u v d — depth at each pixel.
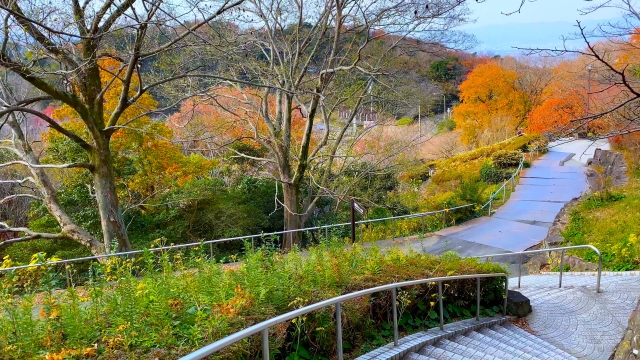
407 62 17.11
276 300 4.27
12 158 16.77
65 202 15.43
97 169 11.20
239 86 15.53
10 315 3.87
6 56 8.78
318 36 15.59
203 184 17.95
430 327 5.71
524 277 10.81
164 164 16.86
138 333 3.61
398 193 21.94
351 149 18.00
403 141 19.97
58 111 14.81
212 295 4.24
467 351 5.06
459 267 6.52
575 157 28.81
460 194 17.94
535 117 29.47
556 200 18.80
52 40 9.02
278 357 4.06
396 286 4.81
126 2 9.50
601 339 6.54
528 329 6.88
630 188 16.19
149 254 5.04
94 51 9.55
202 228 17.45
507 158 26.69
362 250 7.03
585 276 10.34
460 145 36.75
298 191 16.03
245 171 19.80
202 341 3.51
